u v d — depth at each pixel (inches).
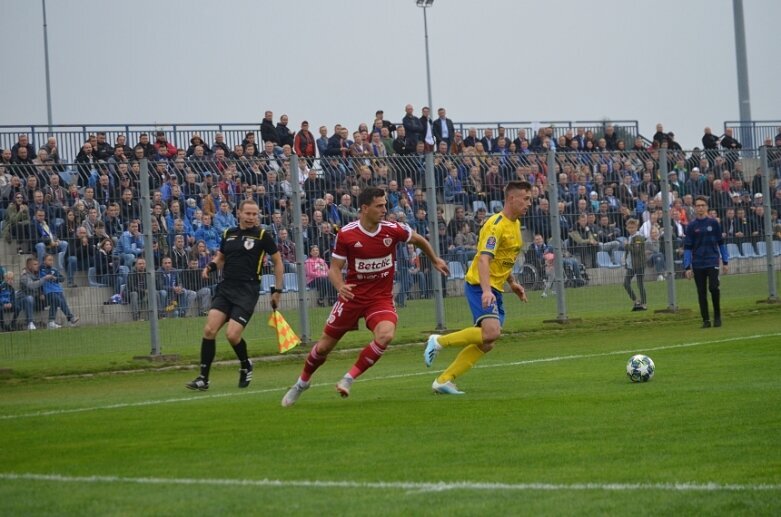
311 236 856.3
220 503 297.3
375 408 494.9
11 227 749.9
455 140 1357.0
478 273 546.0
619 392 519.8
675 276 1054.4
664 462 337.1
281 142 1252.5
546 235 967.6
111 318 786.2
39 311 758.5
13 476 346.9
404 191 899.4
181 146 1280.8
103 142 1104.8
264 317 863.7
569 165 986.1
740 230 1099.3
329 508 287.6
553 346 823.7
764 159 1107.9
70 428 459.5
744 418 418.9
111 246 786.2
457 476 325.7
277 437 413.1
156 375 738.8
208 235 822.5
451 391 546.0
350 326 516.4
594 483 309.0
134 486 324.2
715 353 698.8
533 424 424.5
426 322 910.4
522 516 272.8
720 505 278.5
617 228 1011.3
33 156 1071.0
